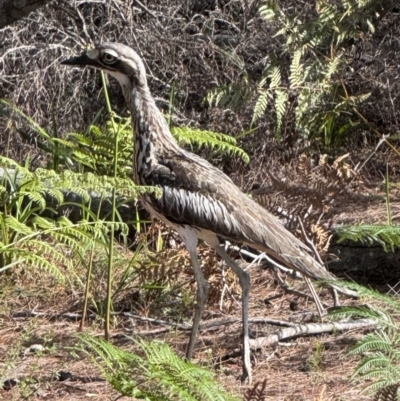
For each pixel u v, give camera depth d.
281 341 10.58
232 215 10.20
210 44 17.00
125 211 13.64
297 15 15.40
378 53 17.17
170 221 10.48
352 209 14.16
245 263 12.96
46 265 9.85
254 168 16.52
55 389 9.36
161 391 7.49
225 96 15.62
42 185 10.23
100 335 10.88
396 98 17.20
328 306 11.80
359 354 9.91
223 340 10.77
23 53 17.02
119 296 11.95
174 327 11.12
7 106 16.52
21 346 10.32
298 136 16.67
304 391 9.27
